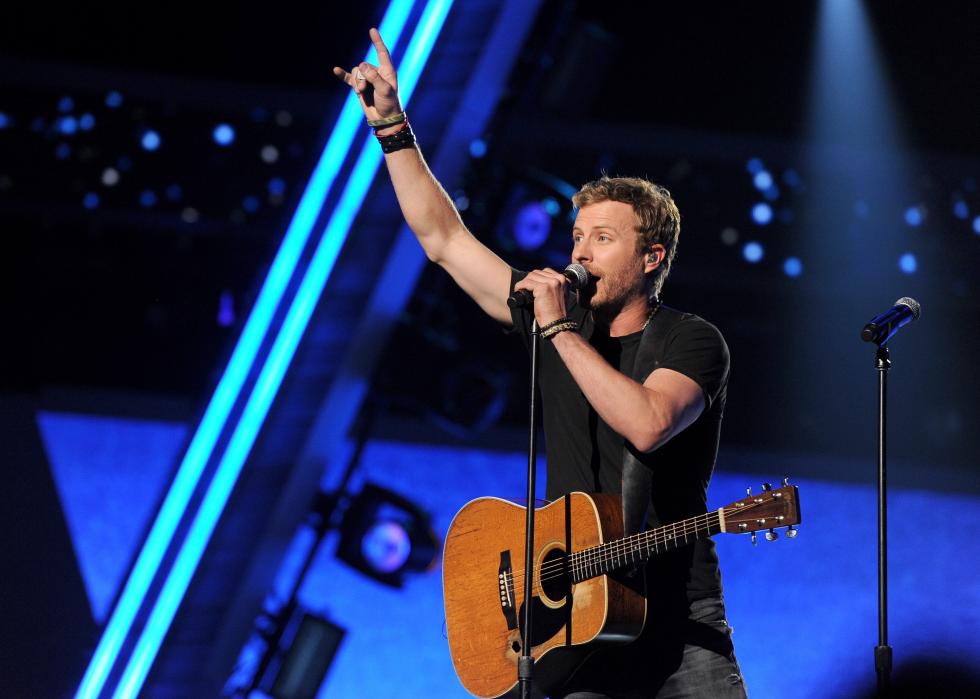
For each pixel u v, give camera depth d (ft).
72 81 86.43
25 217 86.84
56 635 68.39
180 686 54.19
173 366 86.89
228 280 88.33
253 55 87.56
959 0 90.58
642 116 93.25
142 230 88.12
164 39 86.38
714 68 92.79
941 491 95.40
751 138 94.58
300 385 54.03
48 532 74.54
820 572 85.35
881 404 32.14
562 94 64.18
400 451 85.81
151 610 53.42
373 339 54.80
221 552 53.78
